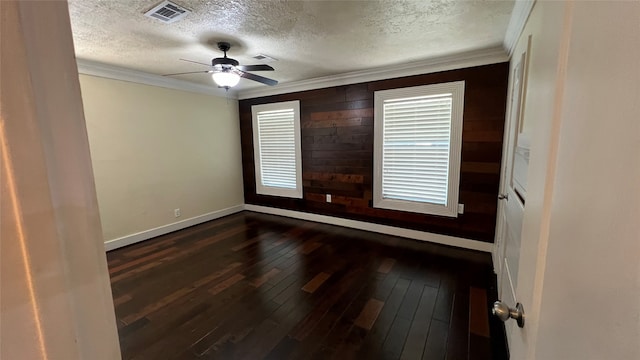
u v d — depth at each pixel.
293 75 3.86
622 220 0.34
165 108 4.01
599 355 0.38
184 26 2.21
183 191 4.31
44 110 0.31
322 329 1.97
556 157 0.58
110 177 3.46
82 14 1.98
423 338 1.88
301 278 2.70
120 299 2.38
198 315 2.15
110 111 3.42
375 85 3.71
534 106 0.88
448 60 3.10
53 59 0.33
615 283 0.35
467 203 3.29
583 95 0.47
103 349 0.40
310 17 2.09
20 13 0.29
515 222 1.50
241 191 5.32
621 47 0.36
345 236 3.86
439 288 2.48
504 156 2.76
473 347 1.79
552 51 0.66
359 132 3.94
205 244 3.63
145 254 3.33
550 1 0.72
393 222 3.85
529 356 0.68
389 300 2.31
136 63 3.18
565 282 0.50
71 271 0.35
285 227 4.30
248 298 2.37
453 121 3.22
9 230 0.29
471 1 1.87
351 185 4.13
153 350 1.80
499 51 2.82
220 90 4.71
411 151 3.56
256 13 2.02
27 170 0.30
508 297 1.40
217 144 4.81
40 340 0.32
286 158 4.75
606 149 0.39
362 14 2.05
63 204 0.34
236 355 1.75
